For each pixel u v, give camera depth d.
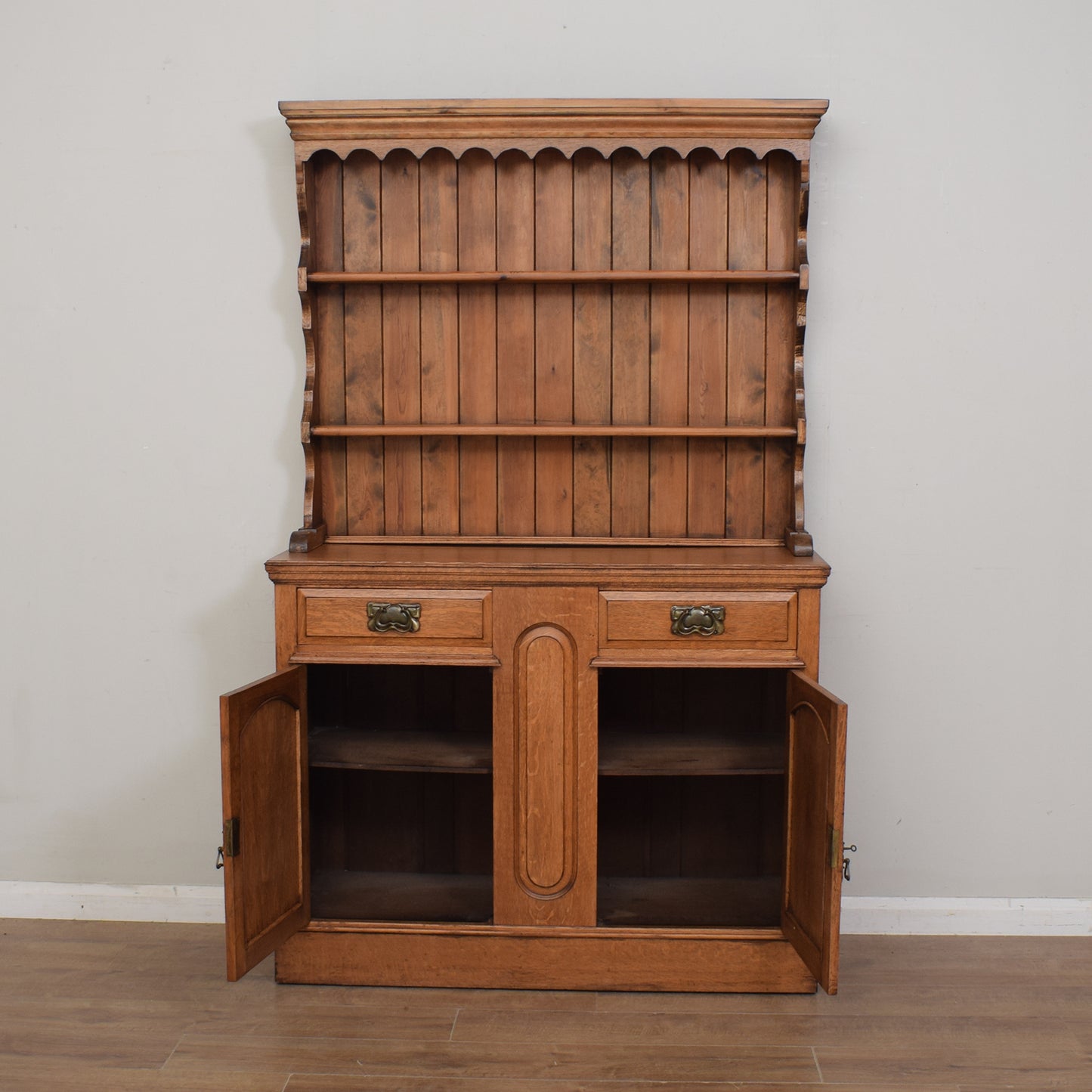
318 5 2.62
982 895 2.76
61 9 2.64
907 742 2.73
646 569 2.31
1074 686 2.71
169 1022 2.30
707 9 2.58
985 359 2.64
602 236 2.61
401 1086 2.07
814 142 2.59
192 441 2.74
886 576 2.70
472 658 2.35
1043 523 2.67
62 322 2.72
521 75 2.61
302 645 2.38
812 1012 2.34
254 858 2.21
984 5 2.56
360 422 2.68
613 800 2.74
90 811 2.82
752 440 2.65
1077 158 2.58
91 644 2.79
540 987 2.44
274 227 2.67
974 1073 2.11
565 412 2.66
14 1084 2.07
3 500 2.77
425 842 2.77
